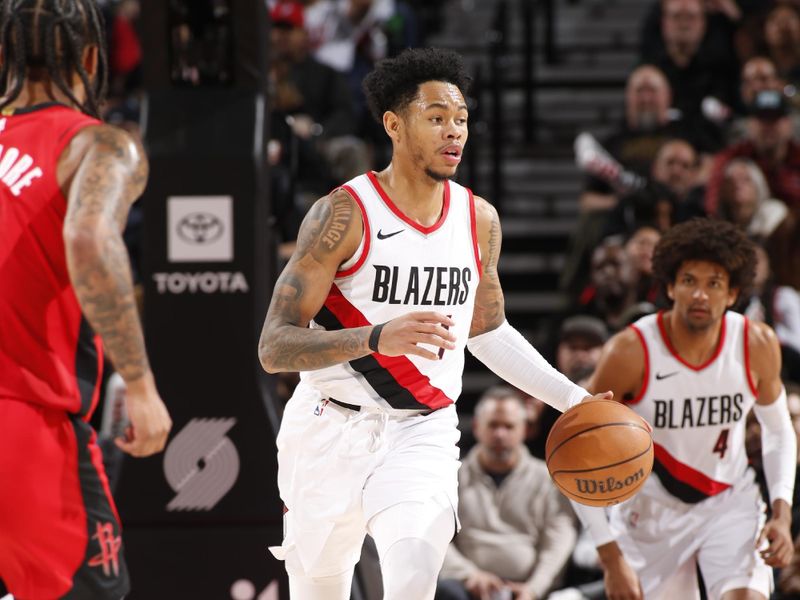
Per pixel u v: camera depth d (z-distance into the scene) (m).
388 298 7.27
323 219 7.21
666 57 21.19
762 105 17.70
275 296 7.20
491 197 20.70
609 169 17.91
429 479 7.19
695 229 8.91
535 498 13.03
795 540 11.43
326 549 7.61
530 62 22.20
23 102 6.64
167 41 10.28
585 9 25.83
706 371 9.12
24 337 6.20
